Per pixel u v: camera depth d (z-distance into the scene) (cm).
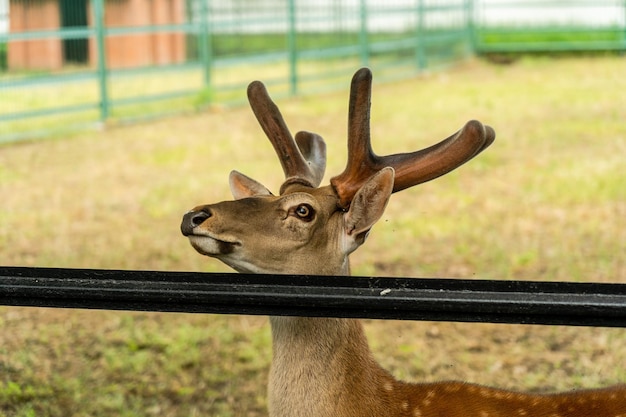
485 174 1127
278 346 348
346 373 346
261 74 1938
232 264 336
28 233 904
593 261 798
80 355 630
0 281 288
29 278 288
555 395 367
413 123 1454
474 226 913
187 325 675
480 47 2311
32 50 1706
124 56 1886
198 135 1398
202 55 1648
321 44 2002
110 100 1495
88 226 930
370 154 355
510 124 1434
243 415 545
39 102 1585
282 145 376
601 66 2062
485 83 1892
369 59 2070
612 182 1065
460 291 274
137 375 600
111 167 1195
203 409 553
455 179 1105
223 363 615
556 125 1415
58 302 288
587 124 1416
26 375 596
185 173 1152
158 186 1088
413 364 603
